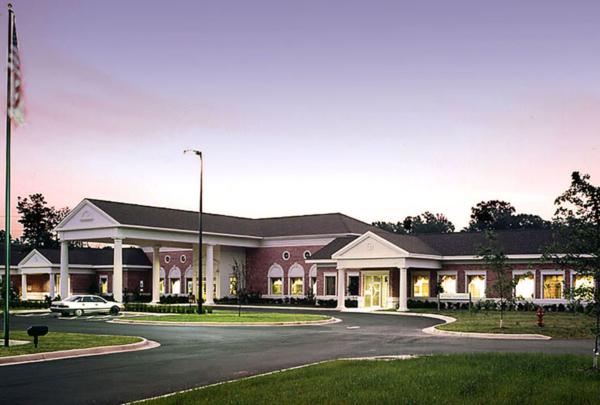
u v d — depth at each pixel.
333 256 52.22
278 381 13.81
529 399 11.60
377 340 25.16
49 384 14.51
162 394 13.31
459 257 50.00
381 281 52.09
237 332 29.34
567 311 43.34
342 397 11.89
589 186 16.00
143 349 21.86
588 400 11.56
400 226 123.19
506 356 17.55
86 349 20.50
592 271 15.95
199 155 44.78
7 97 22.67
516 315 38.81
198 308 43.47
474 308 40.31
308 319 37.16
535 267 46.44
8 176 22.55
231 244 63.78
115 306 45.53
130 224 53.81
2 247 84.06
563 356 17.53
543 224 102.12
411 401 11.41
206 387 13.23
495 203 104.06
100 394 13.31
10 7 22.88
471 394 12.13
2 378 15.36
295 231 65.25
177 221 59.94
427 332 29.33
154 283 61.06
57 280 75.94
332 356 19.64
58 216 125.88
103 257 77.12
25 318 41.69
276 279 65.94
